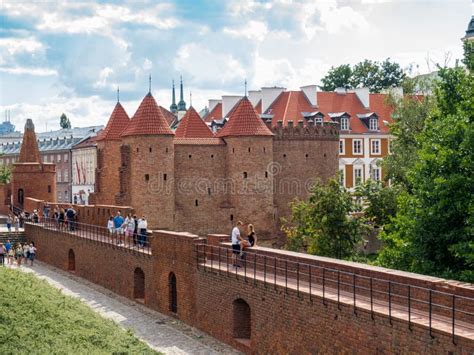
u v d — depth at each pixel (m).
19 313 36.53
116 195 78.69
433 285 28.92
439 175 45.97
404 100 76.88
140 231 55.44
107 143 87.94
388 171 71.94
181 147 80.06
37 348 31.80
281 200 85.81
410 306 28.98
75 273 67.69
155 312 50.06
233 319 40.22
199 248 44.50
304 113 105.25
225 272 40.84
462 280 42.62
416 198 47.72
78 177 157.25
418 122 73.69
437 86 56.56
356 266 33.41
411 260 47.91
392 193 67.12
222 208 80.94
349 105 110.94
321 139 87.69
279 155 85.81
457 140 46.09
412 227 46.62
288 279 37.41
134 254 53.88
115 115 89.31
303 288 34.31
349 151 107.62
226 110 112.19
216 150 81.50
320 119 104.56
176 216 79.50
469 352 24.42
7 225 87.50
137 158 77.25
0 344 31.59
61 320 37.25
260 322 37.28
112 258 58.50
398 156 71.38
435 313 28.55
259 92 112.06
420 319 27.31
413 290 29.83
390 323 28.03
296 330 34.09
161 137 77.19
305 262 36.91
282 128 85.81
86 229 68.31
